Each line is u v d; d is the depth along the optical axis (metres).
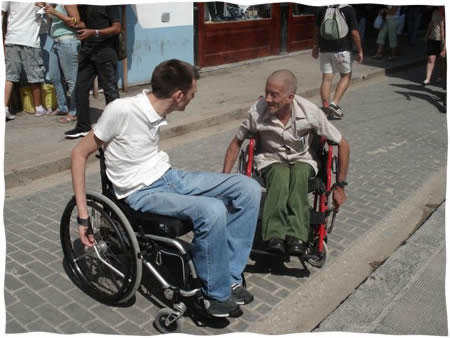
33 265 3.13
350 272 3.27
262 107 3.20
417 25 14.32
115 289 2.89
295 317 2.80
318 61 10.28
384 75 10.12
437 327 2.78
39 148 4.81
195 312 2.78
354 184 4.62
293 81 3.03
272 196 3.00
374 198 4.36
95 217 2.87
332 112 6.72
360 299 2.99
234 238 2.76
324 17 6.45
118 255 2.94
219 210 2.47
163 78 2.53
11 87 5.52
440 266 3.38
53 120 5.70
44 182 4.38
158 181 2.69
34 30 5.41
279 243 2.94
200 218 2.47
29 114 5.88
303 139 3.20
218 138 5.80
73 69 5.55
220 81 8.18
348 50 6.52
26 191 4.19
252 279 3.12
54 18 5.34
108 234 2.87
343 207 4.15
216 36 8.95
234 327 2.69
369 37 14.37
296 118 3.12
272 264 3.29
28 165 4.38
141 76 7.57
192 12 8.02
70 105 5.96
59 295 2.86
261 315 2.80
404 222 3.98
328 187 3.09
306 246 3.30
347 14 6.43
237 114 6.56
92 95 6.80
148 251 2.69
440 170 5.07
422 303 2.99
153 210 2.60
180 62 2.58
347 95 8.27
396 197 4.41
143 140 2.60
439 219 4.05
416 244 3.64
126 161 2.61
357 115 7.01
